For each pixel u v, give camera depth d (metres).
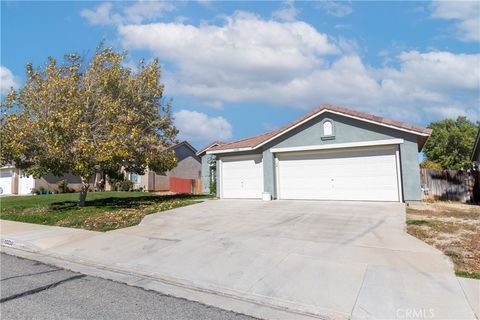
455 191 17.56
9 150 14.15
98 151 14.11
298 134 16.25
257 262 7.07
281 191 16.89
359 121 14.91
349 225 9.91
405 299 5.09
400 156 14.22
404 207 12.66
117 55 17.33
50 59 15.80
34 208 16.62
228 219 11.65
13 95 14.69
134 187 34.06
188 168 37.56
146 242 9.09
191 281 6.29
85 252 8.58
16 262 8.02
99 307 5.16
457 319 4.48
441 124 38.97
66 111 14.25
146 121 18.16
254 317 4.86
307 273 6.32
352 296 5.30
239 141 20.20
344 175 15.42
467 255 6.90
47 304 5.27
